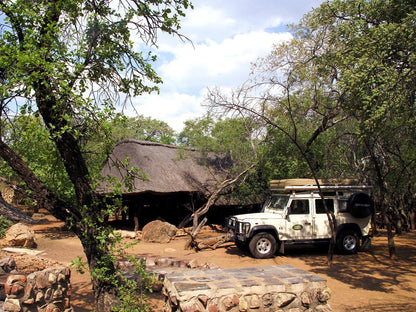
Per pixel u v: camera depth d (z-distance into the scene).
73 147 5.69
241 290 4.40
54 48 5.28
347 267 9.02
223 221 20.06
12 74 4.82
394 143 10.67
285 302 4.51
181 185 16.64
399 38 6.72
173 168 17.52
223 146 15.70
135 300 5.27
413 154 12.48
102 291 5.55
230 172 16.30
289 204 10.59
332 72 9.48
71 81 5.41
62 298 5.27
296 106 10.84
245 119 13.88
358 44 7.58
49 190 5.68
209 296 4.29
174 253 11.77
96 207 5.82
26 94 4.71
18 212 21.20
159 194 16.06
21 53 4.73
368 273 8.38
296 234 10.48
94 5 6.34
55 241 14.09
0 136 5.28
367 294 6.71
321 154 12.38
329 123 11.40
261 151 13.85
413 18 6.54
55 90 5.08
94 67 6.05
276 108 11.14
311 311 4.62
